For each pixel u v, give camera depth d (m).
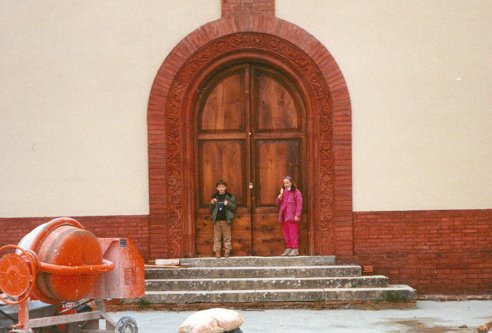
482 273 14.55
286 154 15.09
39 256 8.74
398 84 14.66
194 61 14.81
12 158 14.67
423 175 14.63
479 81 14.64
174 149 14.82
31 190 14.66
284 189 14.94
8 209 14.65
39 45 14.66
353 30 14.67
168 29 14.70
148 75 14.70
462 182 14.64
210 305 13.25
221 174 15.12
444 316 12.45
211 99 15.07
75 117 14.68
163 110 14.65
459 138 14.64
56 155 14.67
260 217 15.05
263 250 14.98
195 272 14.10
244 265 14.54
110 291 9.58
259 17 14.73
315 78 14.81
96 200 14.68
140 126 14.70
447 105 14.63
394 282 14.55
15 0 14.66
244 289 13.65
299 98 15.02
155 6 14.69
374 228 14.62
